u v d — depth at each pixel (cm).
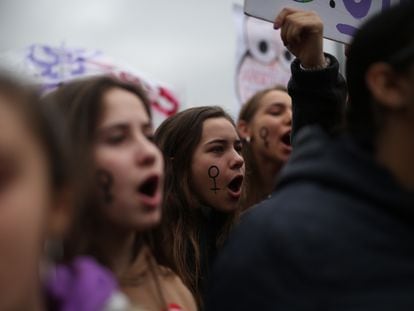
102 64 321
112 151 102
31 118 65
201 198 185
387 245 88
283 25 153
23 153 62
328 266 87
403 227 90
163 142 189
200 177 184
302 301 87
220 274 98
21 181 61
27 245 60
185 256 172
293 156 105
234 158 188
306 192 95
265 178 248
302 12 151
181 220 178
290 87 153
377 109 99
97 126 101
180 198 181
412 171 95
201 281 173
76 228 80
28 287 61
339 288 86
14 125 62
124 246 109
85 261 80
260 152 247
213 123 189
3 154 60
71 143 86
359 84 103
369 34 100
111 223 103
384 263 87
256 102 254
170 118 195
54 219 68
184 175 184
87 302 73
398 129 96
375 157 98
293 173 100
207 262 180
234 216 188
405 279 86
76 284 75
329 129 148
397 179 95
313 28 148
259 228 94
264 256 91
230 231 187
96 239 100
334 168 95
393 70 96
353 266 87
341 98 151
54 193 67
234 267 95
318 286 86
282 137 245
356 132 103
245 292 92
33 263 61
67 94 104
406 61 94
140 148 104
